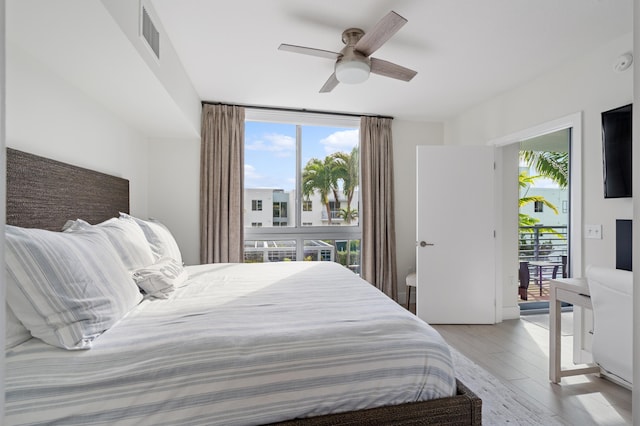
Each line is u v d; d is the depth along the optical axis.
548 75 2.84
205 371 1.09
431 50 2.48
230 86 3.19
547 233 5.38
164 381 1.05
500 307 3.58
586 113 2.50
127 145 2.99
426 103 3.65
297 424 1.11
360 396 1.19
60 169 1.85
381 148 4.08
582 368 2.24
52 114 1.86
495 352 2.74
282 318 1.45
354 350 1.23
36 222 1.63
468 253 3.52
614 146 2.24
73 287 1.17
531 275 5.25
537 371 2.39
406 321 1.42
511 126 3.25
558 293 2.18
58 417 0.96
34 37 1.52
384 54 2.55
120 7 1.48
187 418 1.04
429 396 1.25
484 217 3.53
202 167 3.59
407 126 4.29
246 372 1.12
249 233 3.95
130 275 1.72
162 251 2.34
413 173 4.30
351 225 4.23
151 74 1.96
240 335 1.23
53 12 1.33
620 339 1.73
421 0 1.91
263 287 2.03
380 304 1.67
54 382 0.99
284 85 3.16
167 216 3.59
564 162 5.44
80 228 1.65
